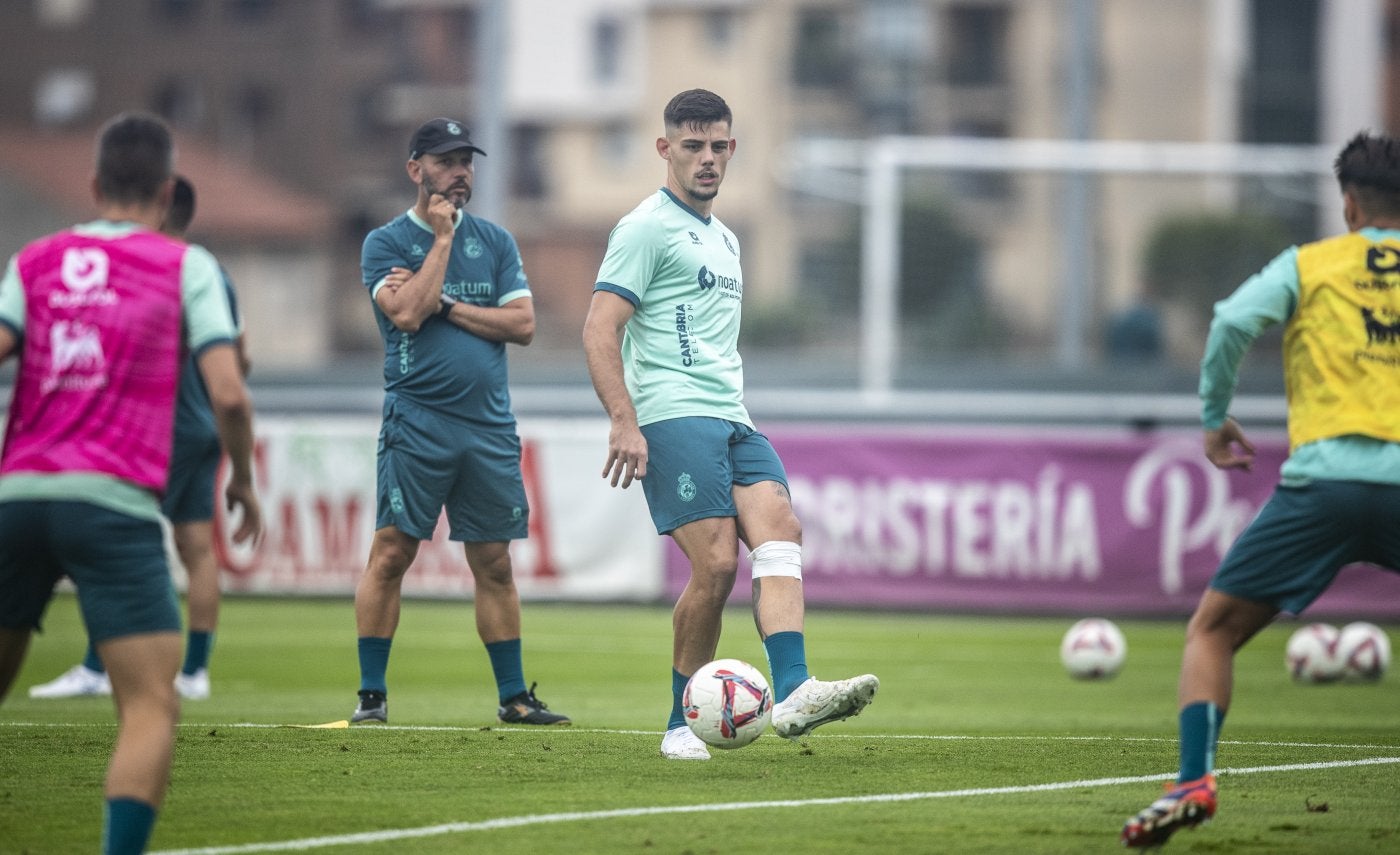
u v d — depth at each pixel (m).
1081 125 83.31
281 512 66.19
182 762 22.05
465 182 26.58
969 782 21.23
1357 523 17.52
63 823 18.28
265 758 22.42
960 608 64.38
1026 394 81.31
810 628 59.25
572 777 21.20
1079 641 42.22
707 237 22.69
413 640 53.09
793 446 65.69
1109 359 104.50
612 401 21.69
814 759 23.17
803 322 175.88
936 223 129.00
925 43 199.25
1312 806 19.58
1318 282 18.14
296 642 51.25
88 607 15.23
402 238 27.27
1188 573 63.38
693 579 22.08
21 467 15.25
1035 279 175.75
